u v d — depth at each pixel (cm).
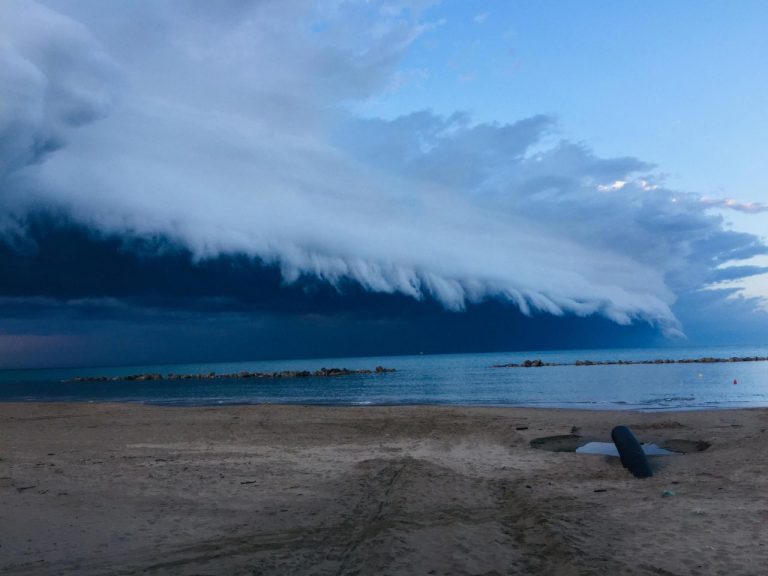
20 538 651
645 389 3544
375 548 596
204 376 7881
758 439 1279
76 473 1048
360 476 1014
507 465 1137
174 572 543
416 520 706
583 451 1309
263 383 5672
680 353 12975
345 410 2236
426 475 995
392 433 1612
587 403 2714
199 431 1702
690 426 1581
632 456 1049
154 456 1264
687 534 629
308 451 1333
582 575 513
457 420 1817
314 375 7338
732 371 5500
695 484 903
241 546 621
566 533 635
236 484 953
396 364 12094
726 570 521
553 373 6047
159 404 3175
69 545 626
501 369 7600
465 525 681
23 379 9469
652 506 763
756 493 821
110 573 541
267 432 1669
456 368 8375
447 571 532
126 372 13238
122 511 774
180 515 755
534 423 1719
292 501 832
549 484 941
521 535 647
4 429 1802
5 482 961
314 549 609
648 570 525
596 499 817
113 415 2206
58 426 1869
